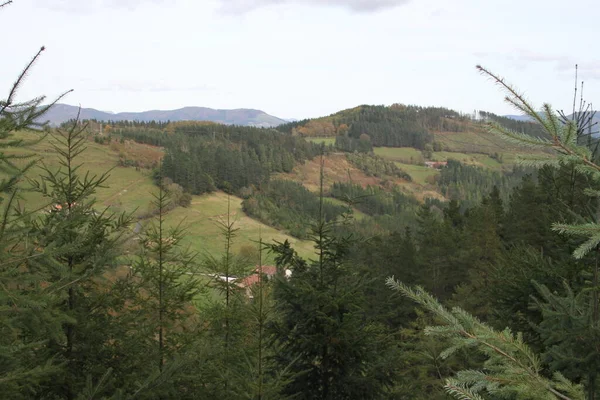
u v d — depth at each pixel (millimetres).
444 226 38094
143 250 10258
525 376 3260
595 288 4820
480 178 176375
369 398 9641
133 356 8375
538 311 9430
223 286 12883
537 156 2836
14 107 4188
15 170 4352
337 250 10141
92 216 7664
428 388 12961
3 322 4141
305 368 9789
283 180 147875
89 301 7996
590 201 5758
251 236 68500
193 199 96688
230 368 9477
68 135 7727
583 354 4801
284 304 10008
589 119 5023
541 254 10023
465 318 3451
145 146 154625
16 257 4391
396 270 33594
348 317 9391
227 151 147750
